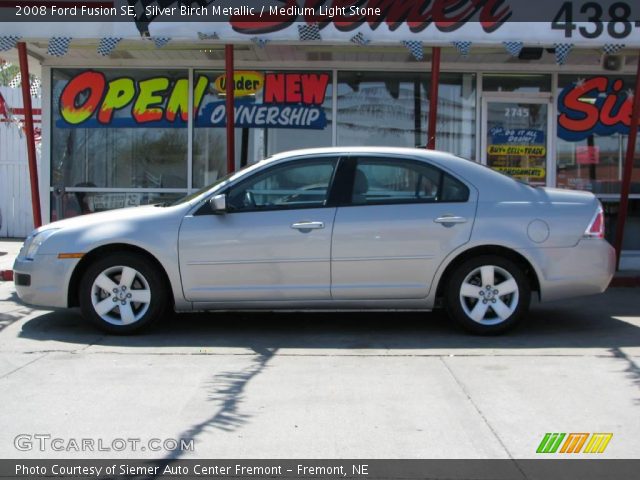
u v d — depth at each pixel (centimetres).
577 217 673
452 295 679
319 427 448
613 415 470
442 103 1137
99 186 1140
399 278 669
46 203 1134
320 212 668
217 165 1132
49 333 701
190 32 910
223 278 668
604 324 748
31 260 687
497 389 522
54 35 916
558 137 1139
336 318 785
